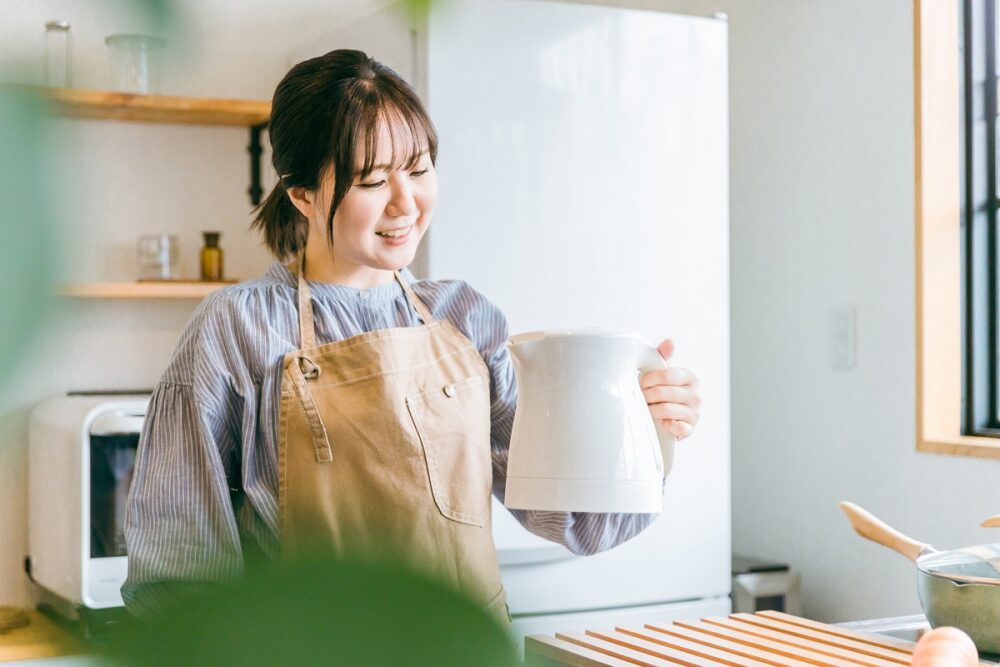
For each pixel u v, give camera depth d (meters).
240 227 2.30
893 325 2.05
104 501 1.77
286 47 2.10
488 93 1.82
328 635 0.09
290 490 0.96
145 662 0.09
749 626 1.02
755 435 2.40
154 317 2.23
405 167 0.72
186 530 0.88
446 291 1.13
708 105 2.02
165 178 2.23
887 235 2.06
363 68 0.73
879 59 2.07
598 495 0.84
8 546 2.01
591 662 0.88
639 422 0.86
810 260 2.24
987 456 1.84
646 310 1.96
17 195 0.09
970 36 2.00
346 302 1.06
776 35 2.32
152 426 0.96
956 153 2.01
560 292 1.88
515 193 1.84
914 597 1.98
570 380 0.84
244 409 0.96
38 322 0.09
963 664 0.62
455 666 0.09
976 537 1.87
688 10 2.43
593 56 1.91
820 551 2.22
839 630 1.01
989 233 2.01
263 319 0.99
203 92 2.11
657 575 1.96
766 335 2.37
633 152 1.95
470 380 1.07
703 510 2.01
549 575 1.85
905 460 2.02
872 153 2.09
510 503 0.86
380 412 0.99
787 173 2.30
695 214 2.00
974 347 2.00
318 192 0.77
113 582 1.77
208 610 0.09
